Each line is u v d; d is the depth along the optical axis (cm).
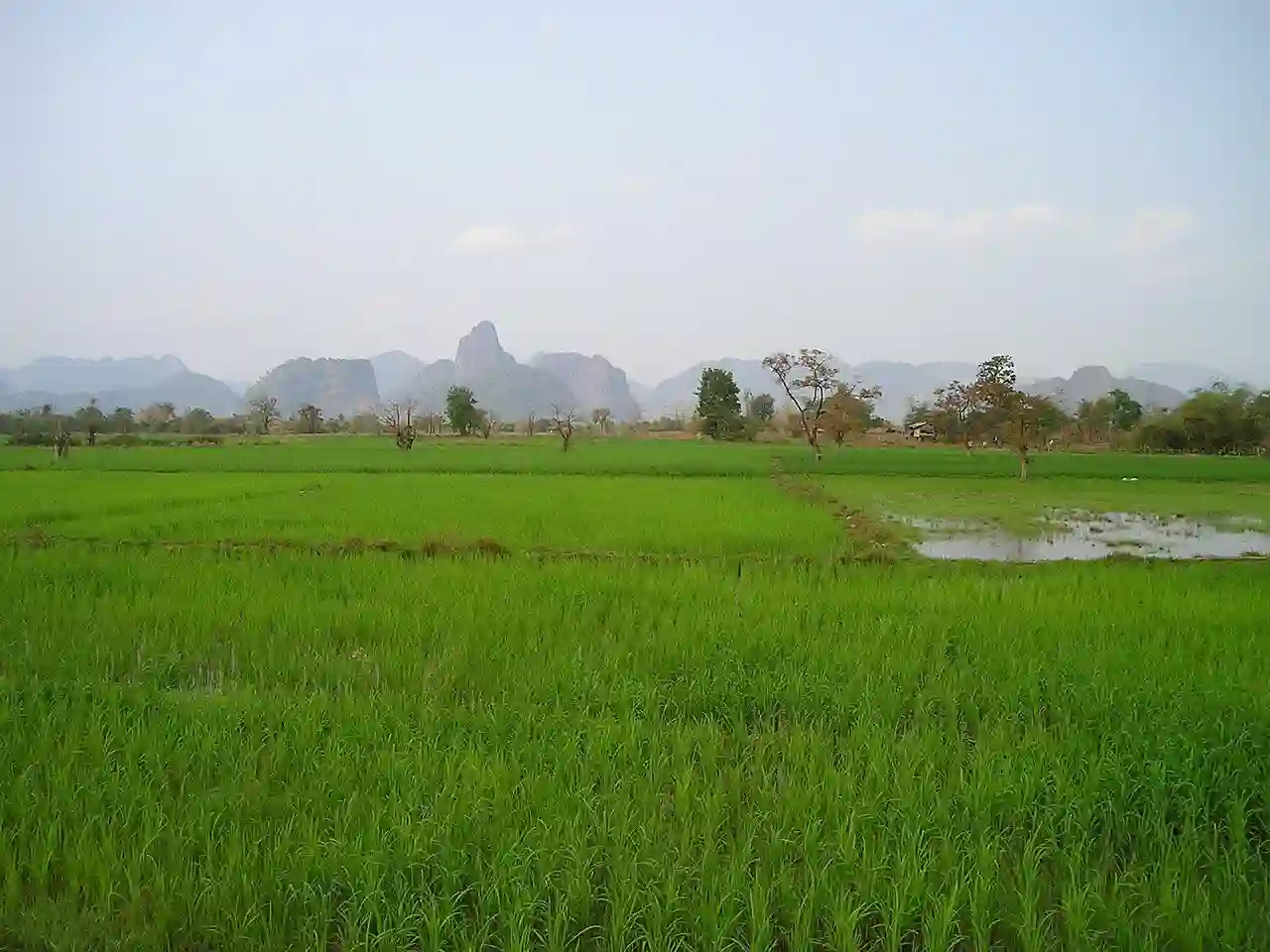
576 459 4644
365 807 541
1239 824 517
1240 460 4691
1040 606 1057
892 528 2105
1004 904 458
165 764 606
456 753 603
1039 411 3503
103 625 945
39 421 7119
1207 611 1027
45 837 504
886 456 4925
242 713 693
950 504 2609
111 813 536
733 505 2302
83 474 3412
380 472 3694
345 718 686
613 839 504
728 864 487
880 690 739
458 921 445
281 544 1590
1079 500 2739
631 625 958
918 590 1155
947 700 725
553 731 656
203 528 1797
